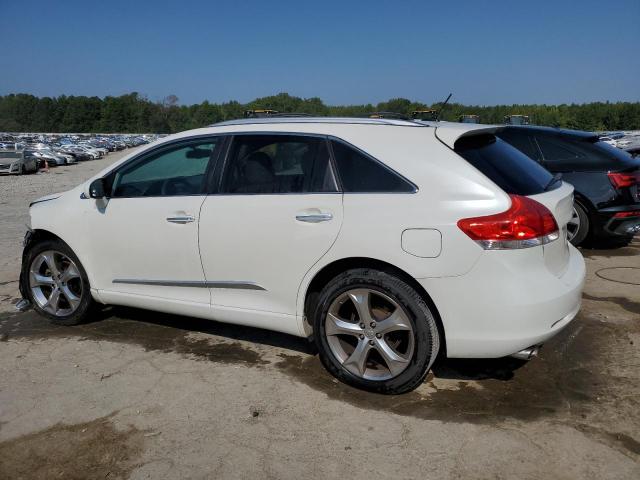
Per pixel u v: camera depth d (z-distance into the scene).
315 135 3.45
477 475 2.51
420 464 2.59
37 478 2.56
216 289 3.71
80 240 4.21
